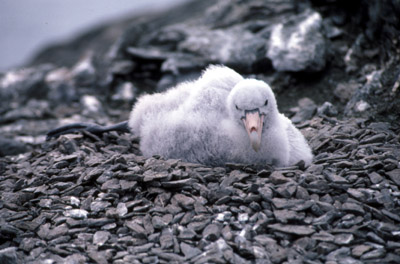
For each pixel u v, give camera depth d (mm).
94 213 8555
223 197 8414
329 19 16234
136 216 8398
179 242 7770
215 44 16781
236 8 18953
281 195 8391
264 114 9398
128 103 17156
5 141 13625
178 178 8961
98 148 11617
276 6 17922
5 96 19078
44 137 15180
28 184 9758
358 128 11727
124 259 7453
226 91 10117
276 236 7711
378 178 8852
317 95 14305
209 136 9750
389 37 14414
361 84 14047
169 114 10469
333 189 8633
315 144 10984
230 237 7672
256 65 15672
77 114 16953
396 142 10555
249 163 9727
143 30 19703
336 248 7434
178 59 16844
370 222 7820
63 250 7754
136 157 10211
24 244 7996
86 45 29109
